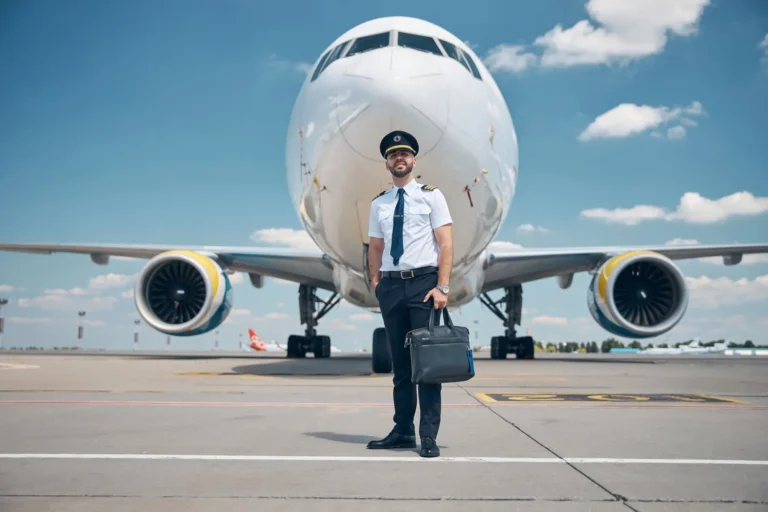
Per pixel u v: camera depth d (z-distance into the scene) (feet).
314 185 31.81
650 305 49.85
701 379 34.04
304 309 62.54
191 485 10.38
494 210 35.68
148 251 55.52
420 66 29.91
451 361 12.51
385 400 22.58
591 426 16.51
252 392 25.53
